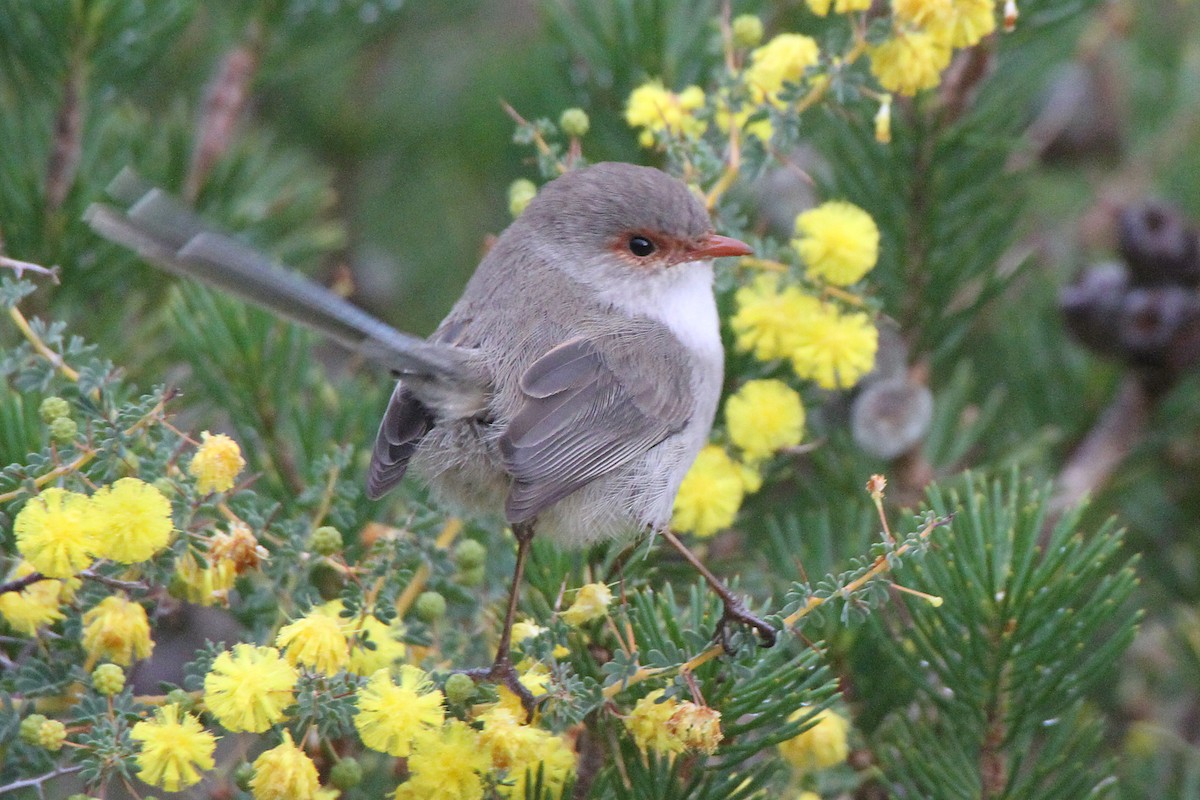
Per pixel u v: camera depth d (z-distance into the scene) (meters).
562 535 8.37
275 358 8.65
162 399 6.68
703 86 9.88
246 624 7.63
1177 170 11.80
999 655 6.70
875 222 9.51
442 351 8.03
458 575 7.31
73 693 6.62
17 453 7.36
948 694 7.33
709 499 8.31
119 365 9.00
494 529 8.30
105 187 9.34
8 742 6.43
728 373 9.37
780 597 8.20
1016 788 6.91
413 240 13.01
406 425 8.00
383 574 6.89
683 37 10.01
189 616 10.23
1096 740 7.05
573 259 9.00
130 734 6.09
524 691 6.48
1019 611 6.59
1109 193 11.78
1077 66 11.83
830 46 8.20
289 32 10.72
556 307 8.84
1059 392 10.51
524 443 8.12
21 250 9.18
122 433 6.57
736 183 9.85
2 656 6.76
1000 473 9.15
